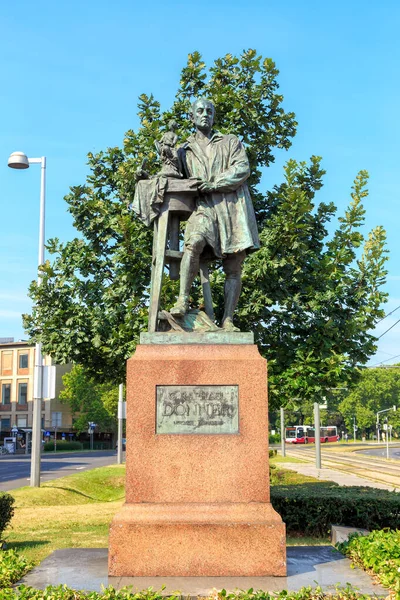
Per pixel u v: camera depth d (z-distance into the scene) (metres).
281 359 11.22
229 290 6.85
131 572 5.52
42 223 18.58
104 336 11.38
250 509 5.74
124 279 11.15
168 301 10.66
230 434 5.93
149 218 6.84
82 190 12.04
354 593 4.84
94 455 49.72
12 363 64.19
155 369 6.04
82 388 59.91
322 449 66.38
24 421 63.00
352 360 11.60
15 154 18.05
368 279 11.50
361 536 6.53
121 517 5.67
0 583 5.16
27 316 12.32
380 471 30.34
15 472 29.31
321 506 10.53
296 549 6.78
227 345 6.18
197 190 6.68
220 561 5.53
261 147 11.81
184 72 12.24
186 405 6.00
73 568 5.84
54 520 12.18
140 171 6.98
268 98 11.91
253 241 6.78
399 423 89.94
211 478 5.85
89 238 12.02
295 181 11.29
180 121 12.00
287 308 11.38
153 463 5.88
